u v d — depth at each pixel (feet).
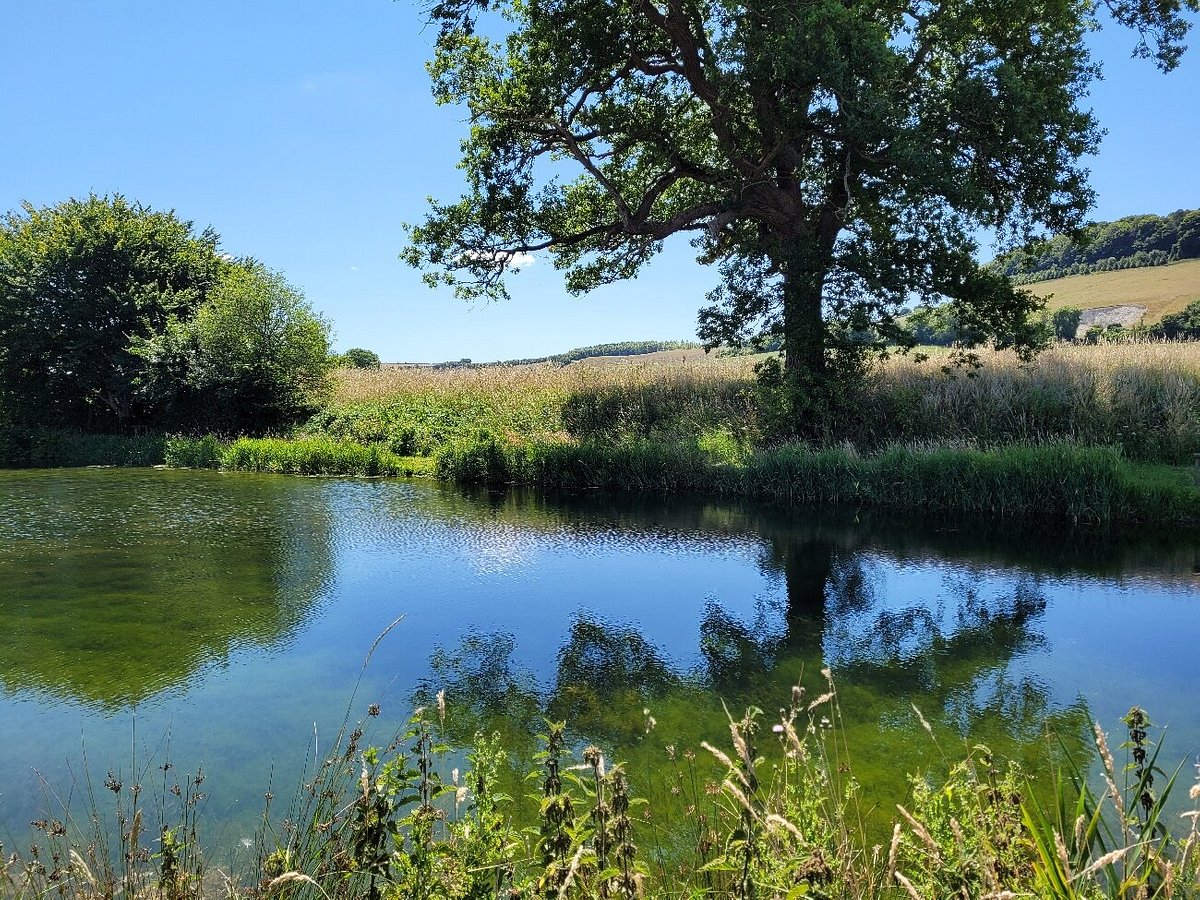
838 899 8.14
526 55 64.64
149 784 14.84
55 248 90.89
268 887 8.68
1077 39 54.70
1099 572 31.22
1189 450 46.03
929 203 49.90
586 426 70.38
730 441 57.16
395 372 111.24
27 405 94.79
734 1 50.26
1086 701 18.84
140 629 24.67
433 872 7.41
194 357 85.05
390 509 47.85
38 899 9.77
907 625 25.29
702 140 66.74
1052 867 6.98
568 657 22.50
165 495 54.29
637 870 7.85
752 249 56.49
